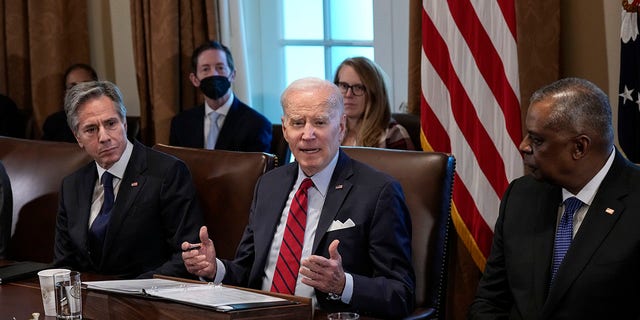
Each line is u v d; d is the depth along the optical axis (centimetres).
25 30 492
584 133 214
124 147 289
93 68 497
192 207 289
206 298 197
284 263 244
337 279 217
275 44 464
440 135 358
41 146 337
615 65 339
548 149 216
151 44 456
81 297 216
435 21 355
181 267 278
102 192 292
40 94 489
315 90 243
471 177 349
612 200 215
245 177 290
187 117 432
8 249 322
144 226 285
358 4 435
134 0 457
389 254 236
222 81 416
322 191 248
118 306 206
